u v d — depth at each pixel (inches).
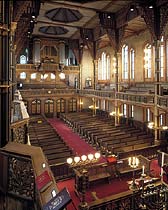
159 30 725.9
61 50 1392.7
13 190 192.2
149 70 952.3
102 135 777.6
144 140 726.5
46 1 790.5
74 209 403.2
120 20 912.3
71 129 1052.5
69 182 514.0
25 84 1374.3
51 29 1222.3
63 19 1028.5
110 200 247.8
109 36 944.9
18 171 188.4
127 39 1096.8
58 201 129.2
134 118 1012.5
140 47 1002.1
